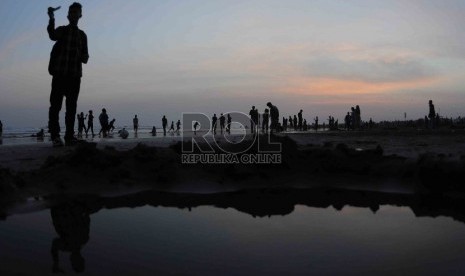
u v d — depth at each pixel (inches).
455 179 169.2
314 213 139.2
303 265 84.8
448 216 133.1
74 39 343.9
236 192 180.2
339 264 85.9
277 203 156.6
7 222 121.9
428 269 83.1
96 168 189.6
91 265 83.1
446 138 621.0
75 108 366.0
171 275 78.0
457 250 95.5
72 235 107.0
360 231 113.7
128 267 82.4
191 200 162.2
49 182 174.4
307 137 757.9
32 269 80.5
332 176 200.5
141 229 114.6
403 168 190.5
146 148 208.8
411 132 951.0
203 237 105.8
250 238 105.9
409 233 111.7
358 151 217.5
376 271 81.8
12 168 219.8
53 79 348.2
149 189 179.9
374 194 172.2
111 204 152.6
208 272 80.0
